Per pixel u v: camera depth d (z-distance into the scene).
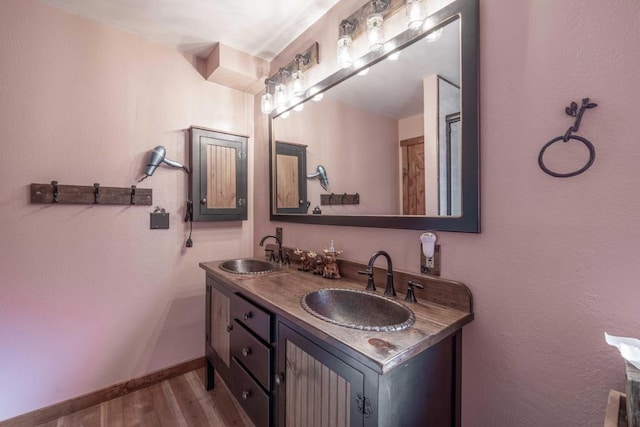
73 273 1.64
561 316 0.82
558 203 0.83
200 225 2.12
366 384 0.77
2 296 1.45
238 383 1.39
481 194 0.99
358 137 1.45
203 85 2.11
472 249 1.02
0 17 1.43
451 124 1.06
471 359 1.02
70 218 1.62
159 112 1.92
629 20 0.71
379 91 1.33
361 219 1.43
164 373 1.95
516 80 0.90
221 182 2.15
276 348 1.14
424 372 0.88
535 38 0.86
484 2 0.97
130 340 1.84
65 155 1.59
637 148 0.70
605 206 0.75
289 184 1.96
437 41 1.10
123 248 1.80
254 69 2.07
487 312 0.98
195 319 2.10
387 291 1.20
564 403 0.82
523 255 0.90
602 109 0.75
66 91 1.60
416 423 0.86
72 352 1.64
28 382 1.52
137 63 1.83
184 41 1.91
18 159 1.47
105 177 1.72
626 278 0.72
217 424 1.55
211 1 1.54
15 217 1.47
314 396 0.95
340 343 0.80
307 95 1.75
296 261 1.87
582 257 0.79
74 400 1.63
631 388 0.56
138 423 1.55
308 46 1.76
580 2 0.78
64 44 1.59
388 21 1.29
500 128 0.94
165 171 1.95
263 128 2.25
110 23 1.72
